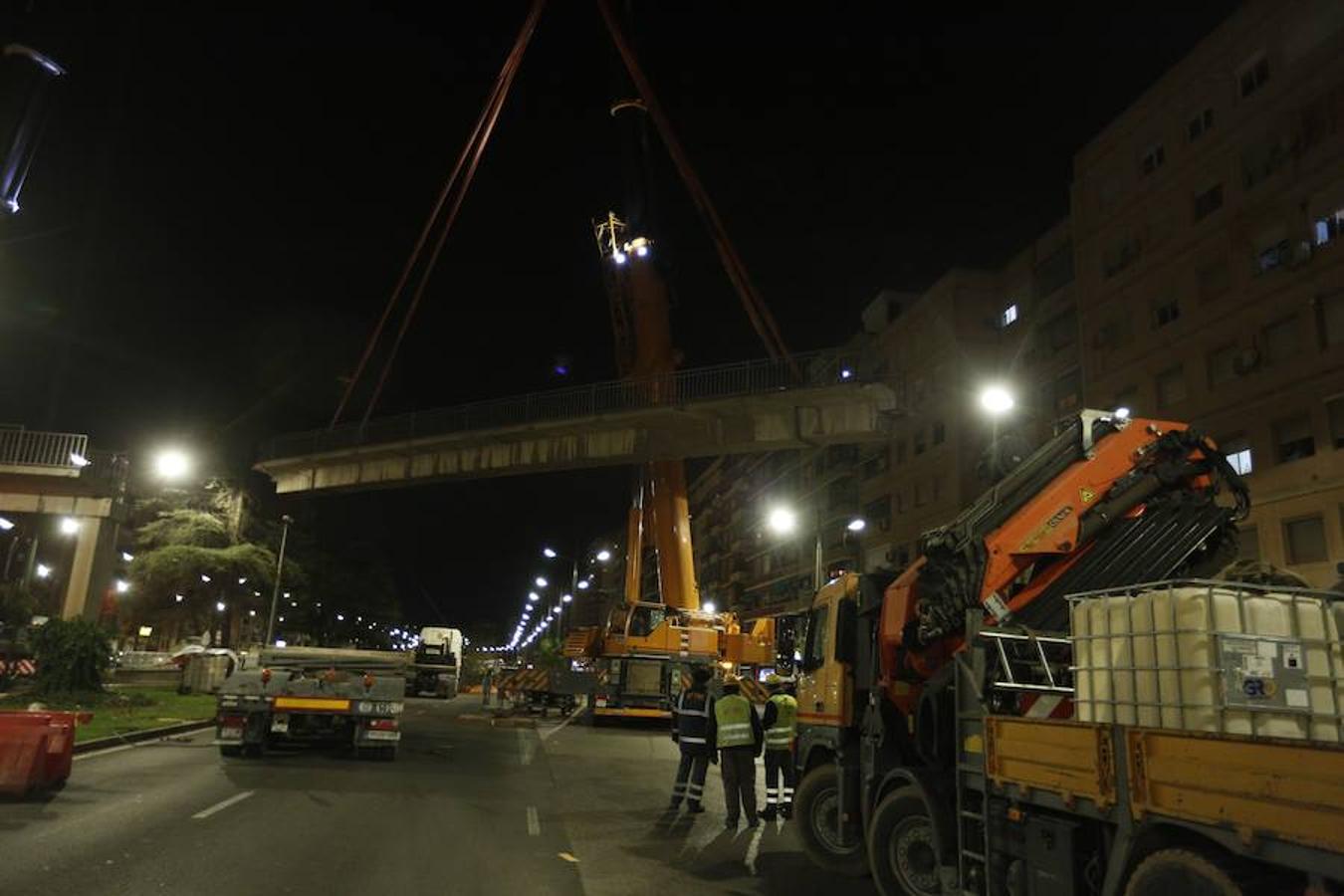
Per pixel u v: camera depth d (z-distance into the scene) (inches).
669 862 342.0
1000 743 226.4
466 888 285.3
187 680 1079.0
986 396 639.8
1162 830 174.7
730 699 430.6
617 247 1264.8
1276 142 1000.9
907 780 283.6
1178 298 1131.9
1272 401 983.0
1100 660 205.3
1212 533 288.0
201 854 309.6
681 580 1084.5
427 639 1862.7
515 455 1165.7
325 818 384.5
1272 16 1015.6
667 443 1061.1
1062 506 275.4
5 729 399.2
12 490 1157.7
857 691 342.0
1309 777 141.7
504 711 1173.7
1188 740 166.9
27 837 322.3
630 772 614.9
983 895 235.6
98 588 1159.6
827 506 2320.4
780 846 379.6
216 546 1712.6
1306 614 184.7
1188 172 1125.7
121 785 443.5
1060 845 201.9
